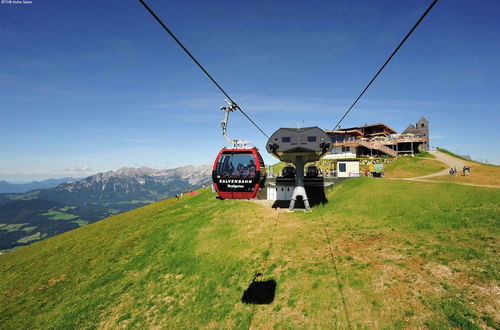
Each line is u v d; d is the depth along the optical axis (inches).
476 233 742.5
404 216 975.0
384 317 504.7
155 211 2476.6
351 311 540.7
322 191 1643.7
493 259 601.3
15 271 1584.6
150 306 802.8
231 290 746.2
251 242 1027.9
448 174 1957.4
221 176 498.0
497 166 2142.0
